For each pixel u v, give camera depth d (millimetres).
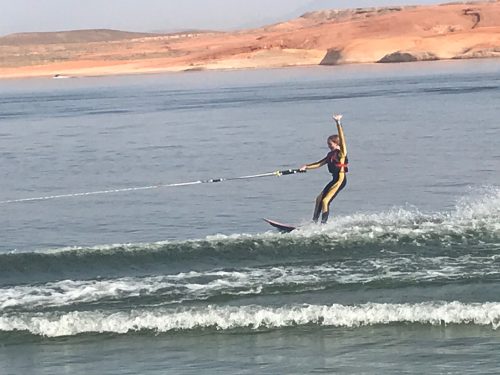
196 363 10023
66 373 9859
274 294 11898
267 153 29031
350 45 157750
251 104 56719
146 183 23469
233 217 18250
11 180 24984
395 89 66688
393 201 19406
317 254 13375
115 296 12000
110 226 17844
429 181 21812
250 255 13438
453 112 41844
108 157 29719
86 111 57000
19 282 12664
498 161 24656
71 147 33719
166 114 50469
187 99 67125
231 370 9797
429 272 12438
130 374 9773
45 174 26000
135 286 12336
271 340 10609
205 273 12742
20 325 11031
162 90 87375
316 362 9930
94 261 13359
